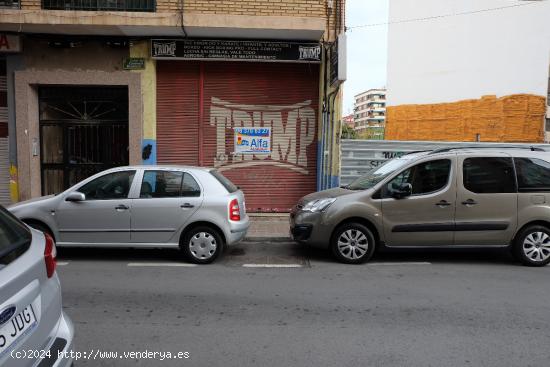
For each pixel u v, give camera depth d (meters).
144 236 6.69
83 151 10.98
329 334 4.09
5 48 10.11
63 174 10.99
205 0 10.21
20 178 10.45
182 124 10.88
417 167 6.80
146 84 10.61
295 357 3.63
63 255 7.20
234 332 4.12
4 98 10.52
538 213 6.69
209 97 10.88
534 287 5.61
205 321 4.39
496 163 6.81
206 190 6.78
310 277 6.02
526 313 4.66
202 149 10.96
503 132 24.83
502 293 5.34
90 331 4.12
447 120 26.67
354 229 6.73
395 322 4.39
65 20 9.48
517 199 6.71
